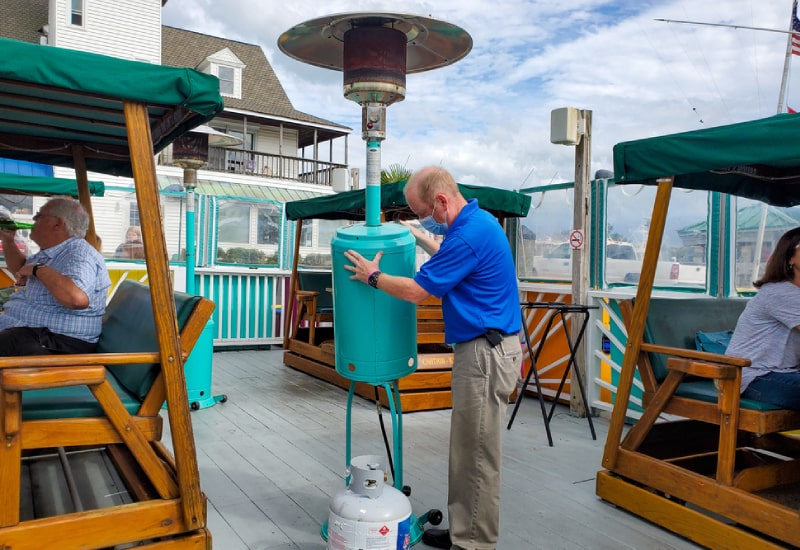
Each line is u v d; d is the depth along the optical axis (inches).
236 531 111.8
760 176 156.2
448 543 107.0
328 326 312.0
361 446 165.2
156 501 93.2
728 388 111.9
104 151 159.2
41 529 84.5
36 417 89.4
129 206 470.9
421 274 100.2
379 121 120.7
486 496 101.7
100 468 124.2
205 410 201.8
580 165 201.8
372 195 119.0
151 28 711.7
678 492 116.3
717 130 111.4
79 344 121.3
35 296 120.7
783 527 97.9
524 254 255.6
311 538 109.6
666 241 209.3
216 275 325.4
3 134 143.3
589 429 189.0
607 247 225.9
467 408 101.3
